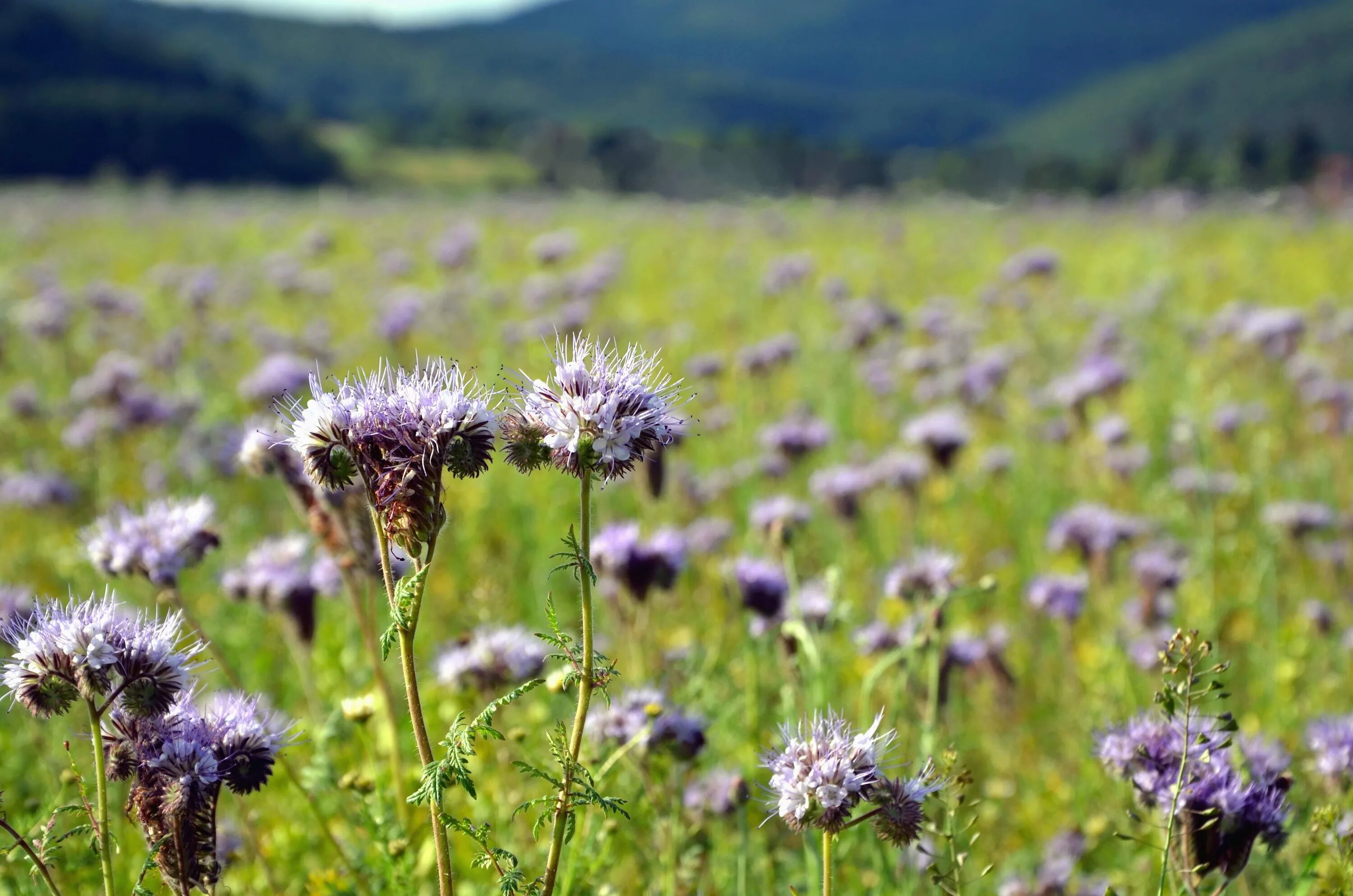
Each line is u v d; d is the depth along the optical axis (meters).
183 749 0.66
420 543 0.64
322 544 0.90
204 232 4.77
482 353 1.93
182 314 2.74
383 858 0.79
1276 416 1.94
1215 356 2.21
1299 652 1.23
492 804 0.90
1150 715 0.77
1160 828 0.74
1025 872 0.91
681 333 2.31
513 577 1.38
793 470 1.58
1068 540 1.29
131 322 2.58
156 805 0.66
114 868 0.85
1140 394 2.11
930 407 2.04
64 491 1.46
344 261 3.76
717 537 1.35
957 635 1.01
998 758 1.09
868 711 1.00
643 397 0.66
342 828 0.91
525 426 0.65
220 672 1.04
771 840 0.89
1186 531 1.52
